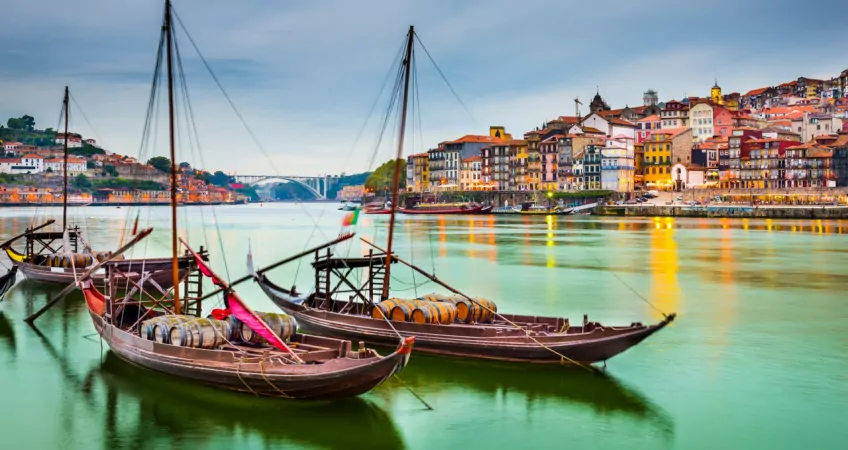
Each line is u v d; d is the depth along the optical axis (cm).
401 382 3472
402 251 10475
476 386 3434
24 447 2838
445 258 9425
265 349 3278
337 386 2967
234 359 3100
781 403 3288
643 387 3478
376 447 2823
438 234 14250
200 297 4281
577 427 3017
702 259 9144
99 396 3347
